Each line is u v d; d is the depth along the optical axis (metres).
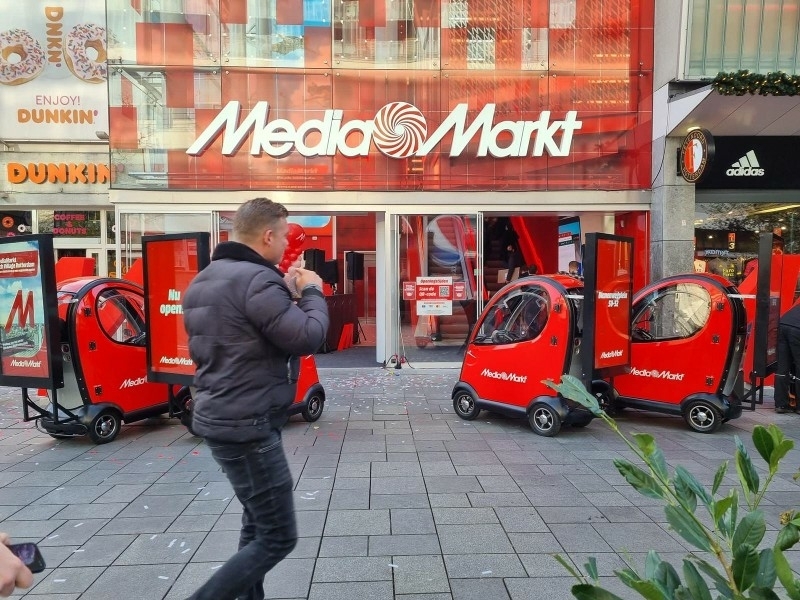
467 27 9.55
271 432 2.25
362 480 4.37
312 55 9.48
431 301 9.60
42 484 4.36
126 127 9.33
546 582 2.89
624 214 10.26
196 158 9.41
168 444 5.47
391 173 9.55
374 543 3.32
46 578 2.96
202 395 2.23
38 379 5.19
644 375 6.09
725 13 8.70
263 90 9.46
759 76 7.88
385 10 9.50
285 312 2.17
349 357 10.88
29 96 11.62
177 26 9.36
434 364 9.56
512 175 9.57
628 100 9.54
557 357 5.54
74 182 11.80
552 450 5.14
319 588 2.83
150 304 5.36
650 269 9.56
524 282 5.92
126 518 3.71
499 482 4.32
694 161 8.55
